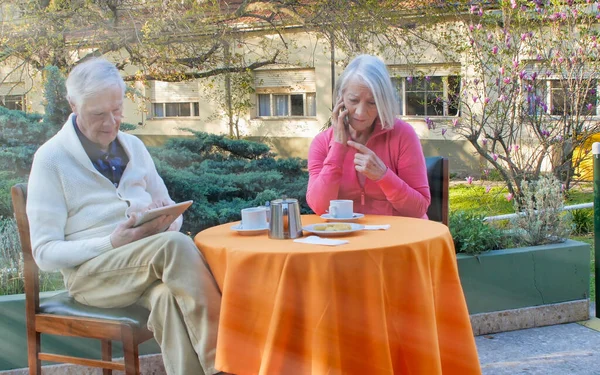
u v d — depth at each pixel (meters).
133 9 5.54
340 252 1.71
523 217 3.57
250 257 1.78
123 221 2.15
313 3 6.12
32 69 5.16
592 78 6.51
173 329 1.95
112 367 1.99
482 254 3.18
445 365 1.97
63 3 5.27
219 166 3.77
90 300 2.10
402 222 2.29
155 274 1.96
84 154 2.17
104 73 2.17
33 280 2.10
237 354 1.79
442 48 6.70
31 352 2.11
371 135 2.65
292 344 1.74
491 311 3.20
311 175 2.79
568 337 3.11
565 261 3.30
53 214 2.10
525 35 6.41
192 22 5.72
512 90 6.35
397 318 1.80
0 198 3.37
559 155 5.86
